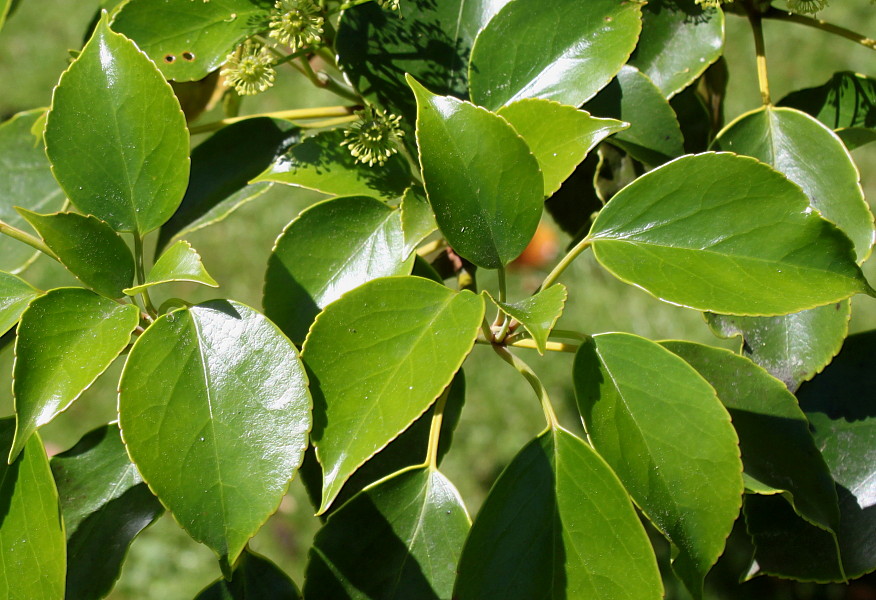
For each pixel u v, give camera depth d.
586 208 0.83
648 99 0.75
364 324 0.67
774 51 1.96
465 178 0.68
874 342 0.77
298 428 0.66
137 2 0.72
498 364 1.77
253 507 0.65
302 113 0.79
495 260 0.69
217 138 0.78
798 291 0.67
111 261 0.69
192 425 0.66
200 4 0.73
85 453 0.73
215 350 0.67
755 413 0.73
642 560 0.67
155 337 0.67
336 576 0.70
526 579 0.68
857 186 0.74
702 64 0.76
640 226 0.69
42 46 2.30
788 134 0.76
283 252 0.72
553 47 0.73
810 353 0.74
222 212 0.77
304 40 0.73
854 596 1.39
